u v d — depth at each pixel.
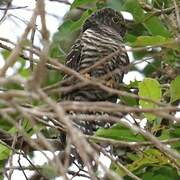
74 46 10.58
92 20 10.95
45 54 5.12
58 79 10.77
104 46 10.46
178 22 8.50
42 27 5.25
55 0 10.80
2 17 8.03
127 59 10.49
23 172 8.21
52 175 8.72
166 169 8.85
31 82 4.82
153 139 5.66
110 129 8.09
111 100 10.24
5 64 5.18
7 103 4.85
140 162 8.49
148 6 10.30
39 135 5.32
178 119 5.31
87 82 5.48
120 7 9.66
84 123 8.90
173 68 9.82
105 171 4.76
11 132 8.94
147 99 5.62
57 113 4.85
